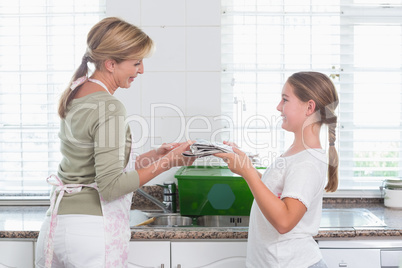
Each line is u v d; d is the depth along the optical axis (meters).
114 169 1.49
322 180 1.54
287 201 1.45
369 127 2.51
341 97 2.53
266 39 2.50
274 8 2.50
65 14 2.49
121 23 1.58
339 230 1.88
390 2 2.51
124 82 1.64
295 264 1.52
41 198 2.49
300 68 2.52
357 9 2.51
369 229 1.89
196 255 1.92
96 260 1.55
